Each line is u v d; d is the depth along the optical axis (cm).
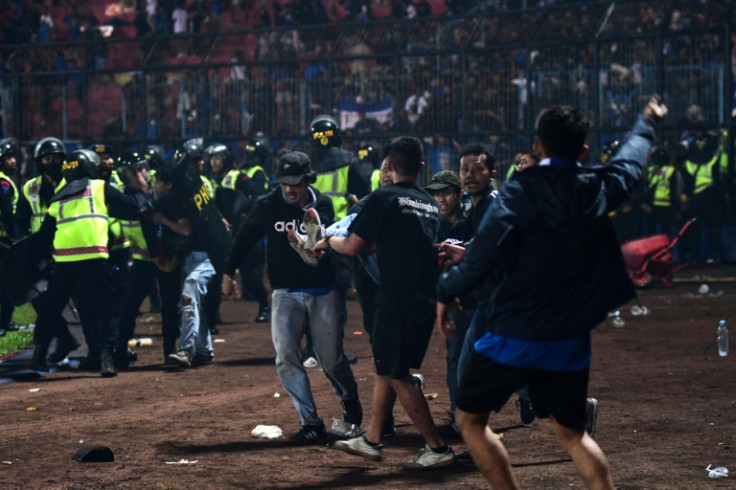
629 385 3192
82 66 9394
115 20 11250
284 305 2489
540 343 1596
